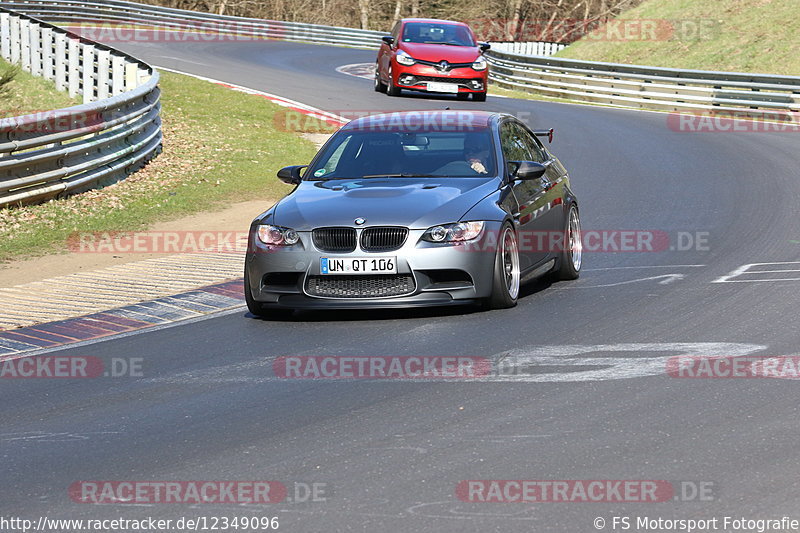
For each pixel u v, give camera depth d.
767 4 132.38
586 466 17.42
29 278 38.75
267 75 107.19
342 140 34.06
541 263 32.75
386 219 28.94
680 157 65.25
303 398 22.17
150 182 58.12
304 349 26.59
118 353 27.33
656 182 56.66
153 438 20.02
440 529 15.16
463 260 28.78
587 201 51.59
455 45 95.19
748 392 21.19
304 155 68.19
